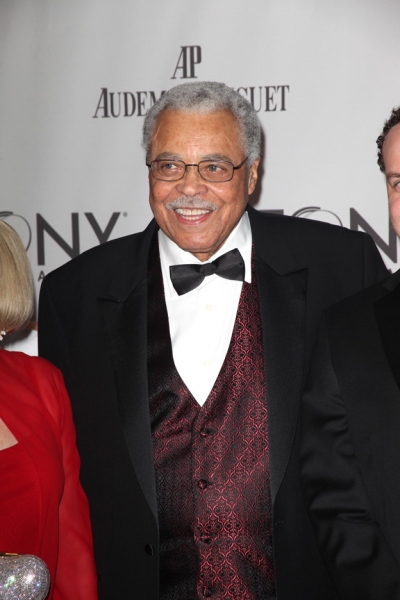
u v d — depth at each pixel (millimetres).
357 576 1455
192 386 1734
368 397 1521
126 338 1750
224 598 1644
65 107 2600
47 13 2582
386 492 1466
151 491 1646
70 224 2625
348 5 2469
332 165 2516
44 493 1483
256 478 1661
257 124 1772
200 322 1787
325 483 1555
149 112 1743
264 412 1690
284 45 2506
